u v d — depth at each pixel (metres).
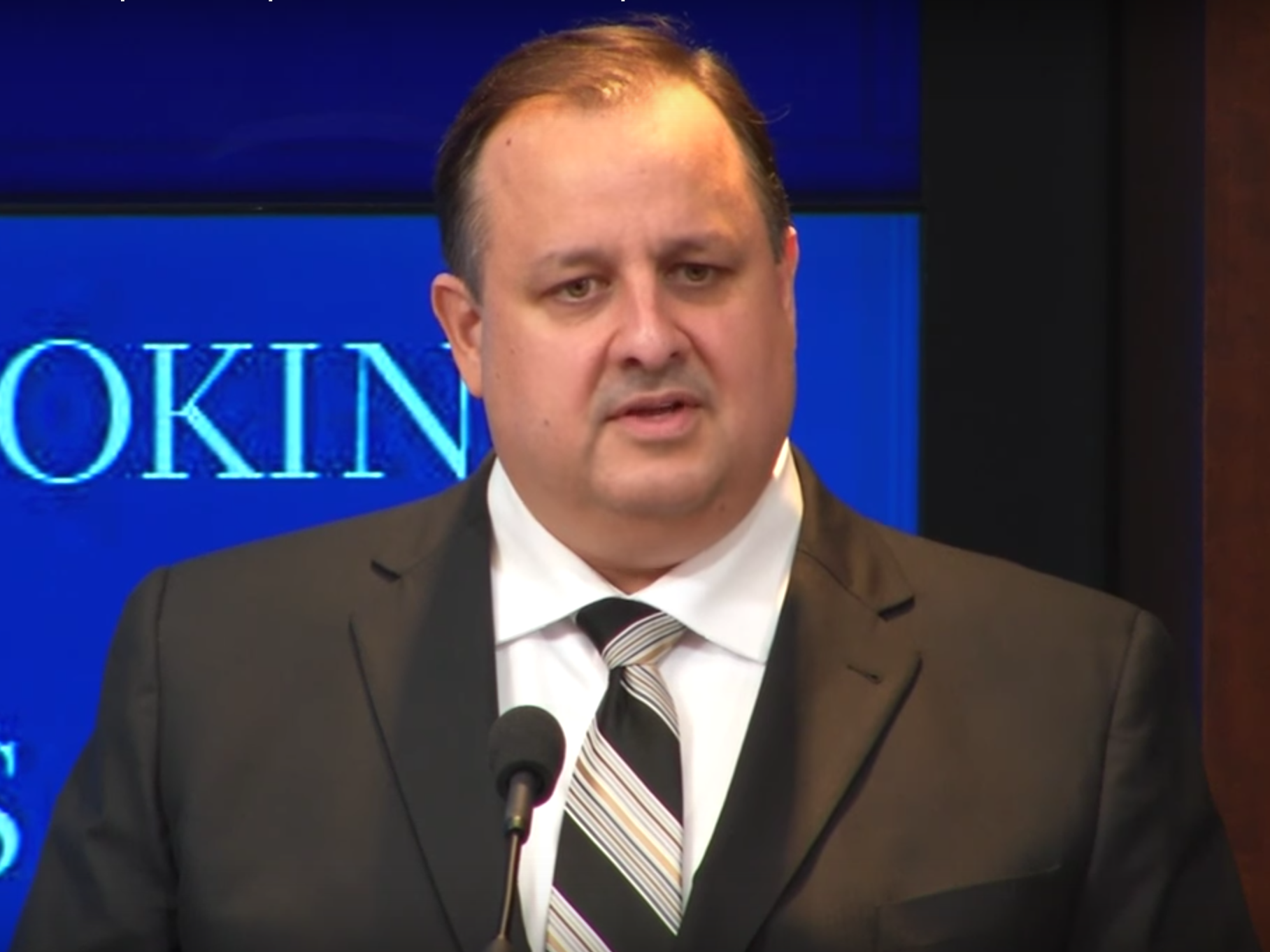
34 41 11.52
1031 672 7.13
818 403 11.54
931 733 6.95
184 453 11.41
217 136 11.55
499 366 6.92
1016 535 11.57
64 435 11.41
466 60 11.59
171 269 11.46
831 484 11.53
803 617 7.16
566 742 7.02
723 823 6.69
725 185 6.73
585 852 6.62
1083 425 11.59
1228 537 11.51
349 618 7.34
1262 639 11.55
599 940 6.52
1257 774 11.57
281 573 7.57
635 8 11.55
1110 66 11.52
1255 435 11.45
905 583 7.42
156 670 7.35
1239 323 11.45
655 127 6.69
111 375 11.42
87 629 11.44
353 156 11.58
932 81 11.54
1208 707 11.55
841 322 11.54
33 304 11.43
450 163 7.16
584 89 6.79
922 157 11.54
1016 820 6.80
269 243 11.46
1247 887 11.59
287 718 7.12
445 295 7.42
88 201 11.47
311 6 11.57
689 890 6.68
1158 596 11.57
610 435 6.75
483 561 7.36
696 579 7.14
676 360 6.69
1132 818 6.91
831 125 11.56
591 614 7.11
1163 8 11.38
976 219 11.55
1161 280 11.47
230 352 11.44
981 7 11.53
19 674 11.45
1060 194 11.55
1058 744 6.96
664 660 7.12
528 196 6.77
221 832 6.93
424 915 6.69
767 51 11.55
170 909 7.13
